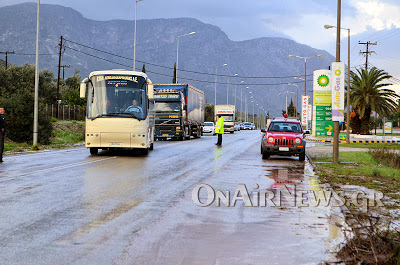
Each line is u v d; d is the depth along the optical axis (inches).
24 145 1096.2
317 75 1781.5
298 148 797.9
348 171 631.2
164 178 508.1
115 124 794.8
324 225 289.6
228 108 2667.3
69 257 212.7
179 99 1491.1
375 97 2074.3
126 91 809.5
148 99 839.7
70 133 1577.3
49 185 438.0
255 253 225.8
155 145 1226.0
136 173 551.8
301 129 869.2
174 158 785.6
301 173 597.9
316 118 1791.3
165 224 283.7
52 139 1338.6
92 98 807.7
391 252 225.5
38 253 218.1
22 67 2603.3
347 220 306.5
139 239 246.7
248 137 1939.0
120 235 254.2
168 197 382.9
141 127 802.8
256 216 315.3
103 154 853.8
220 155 875.4
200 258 215.6
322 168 666.8
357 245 236.7
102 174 534.9
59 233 255.9
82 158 756.0
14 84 2464.3
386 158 924.0
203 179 506.0
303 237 258.4
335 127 769.6
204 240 248.2
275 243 245.0
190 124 1647.4
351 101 2090.3
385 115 2091.5
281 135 807.1
